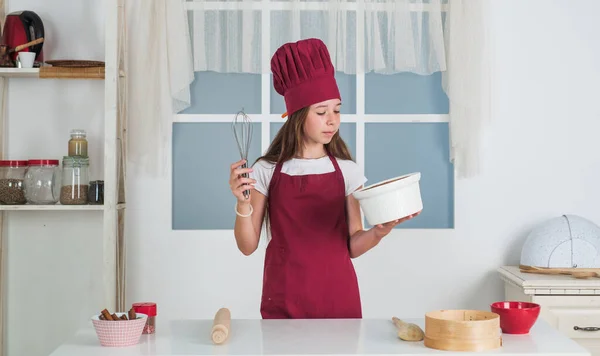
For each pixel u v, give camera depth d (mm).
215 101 3674
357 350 1786
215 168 3689
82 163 3354
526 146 3686
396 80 3713
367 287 3654
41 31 3443
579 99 3691
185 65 3521
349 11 3582
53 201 3381
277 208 2439
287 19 3568
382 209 2027
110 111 3256
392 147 3717
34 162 3367
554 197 3693
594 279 3223
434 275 3666
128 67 3549
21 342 3650
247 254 2422
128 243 3605
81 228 3648
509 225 3682
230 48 3562
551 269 3338
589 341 3176
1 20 3561
